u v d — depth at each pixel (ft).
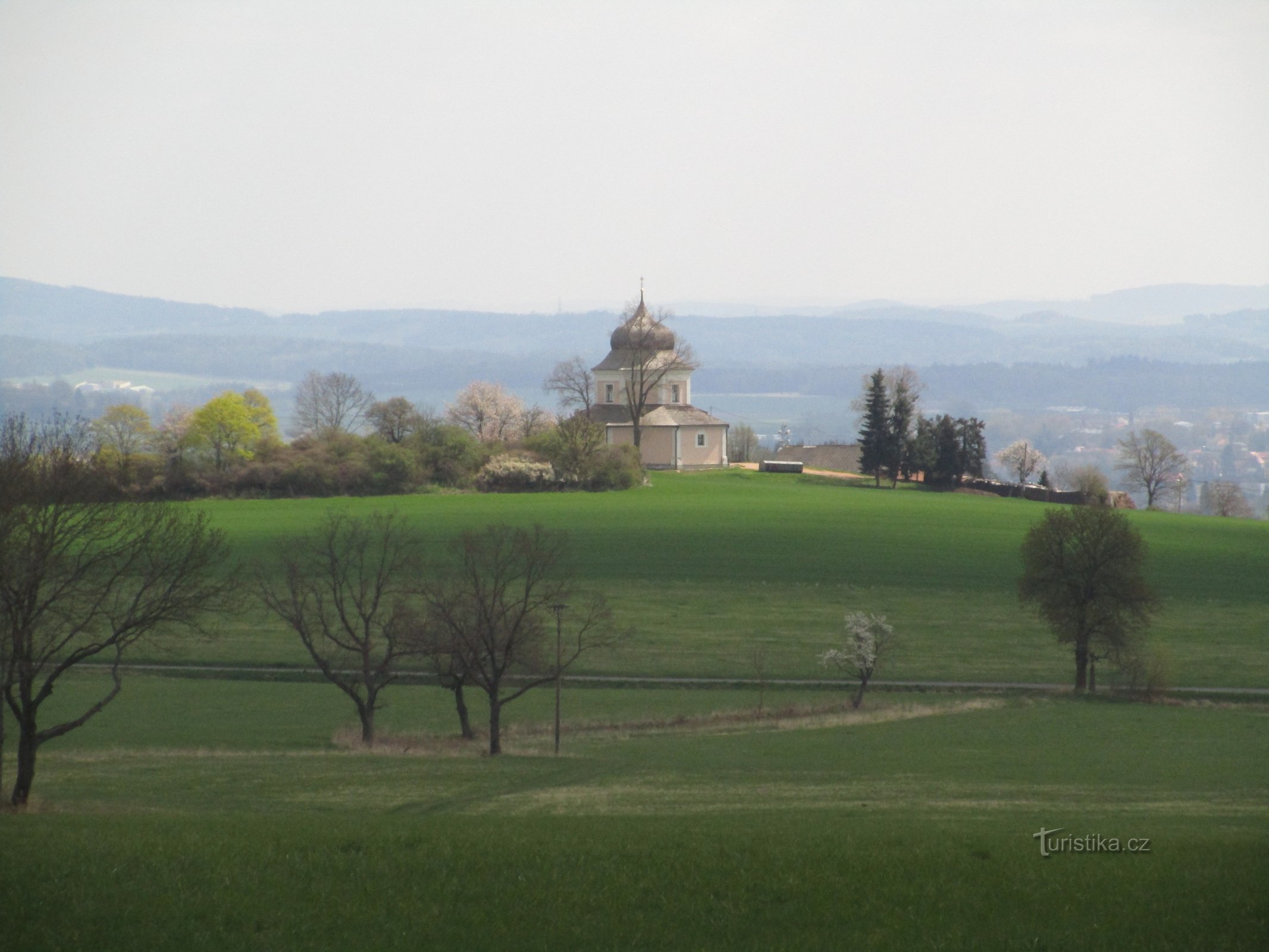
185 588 530.68
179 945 285.23
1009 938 285.64
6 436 587.68
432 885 321.73
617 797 499.10
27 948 282.15
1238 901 307.58
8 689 463.01
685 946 284.41
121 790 513.04
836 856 346.95
